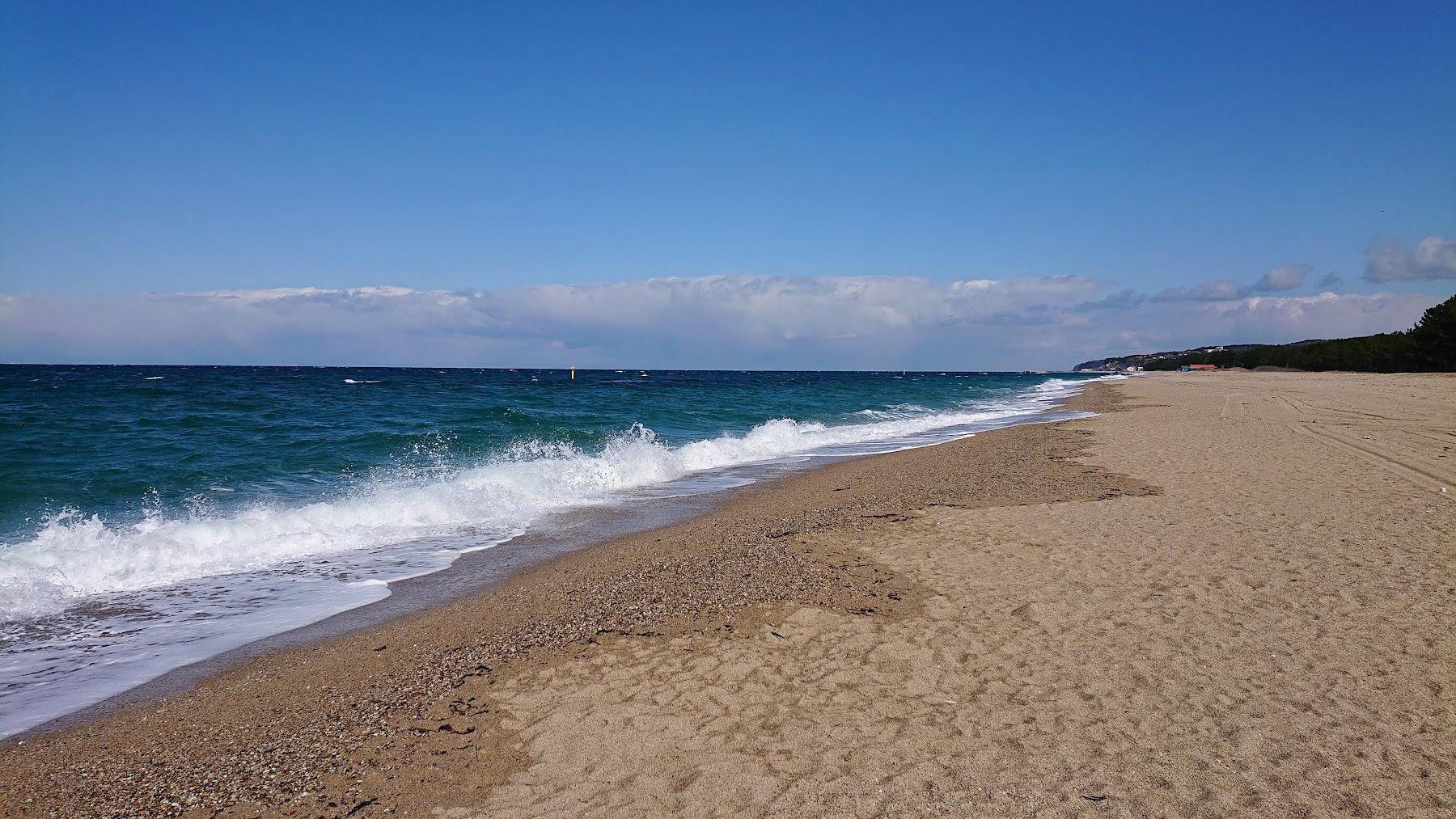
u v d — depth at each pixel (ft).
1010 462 51.06
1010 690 15.78
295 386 156.25
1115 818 11.35
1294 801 11.62
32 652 20.92
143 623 23.18
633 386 201.16
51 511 35.14
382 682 17.90
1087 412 109.19
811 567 24.99
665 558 28.09
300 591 26.43
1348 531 27.40
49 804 13.15
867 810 11.81
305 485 43.57
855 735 14.17
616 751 13.94
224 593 26.17
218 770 14.12
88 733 16.06
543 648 19.13
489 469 49.08
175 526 33.14
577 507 41.86
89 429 60.70
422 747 14.48
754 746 13.91
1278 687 15.38
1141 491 36.76
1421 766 12.42
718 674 17.03
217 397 104.01
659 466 54.80
